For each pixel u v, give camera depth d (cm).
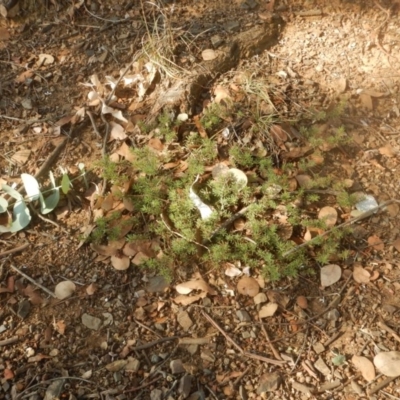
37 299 93
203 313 92
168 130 107
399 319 92
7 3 127
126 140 110
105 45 124
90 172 108
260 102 112
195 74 115
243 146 106
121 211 101
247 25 124
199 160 104
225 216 98
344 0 128
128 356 88
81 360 88
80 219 103
